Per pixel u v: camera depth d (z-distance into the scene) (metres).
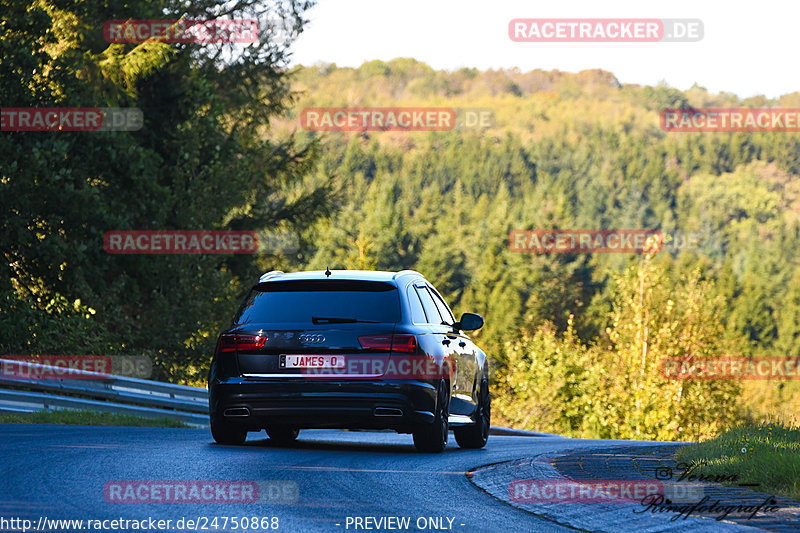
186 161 86.88
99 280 75.50
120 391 53.53
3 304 67.81
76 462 25.00
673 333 137.75
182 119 93.69
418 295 32.66
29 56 69.62
